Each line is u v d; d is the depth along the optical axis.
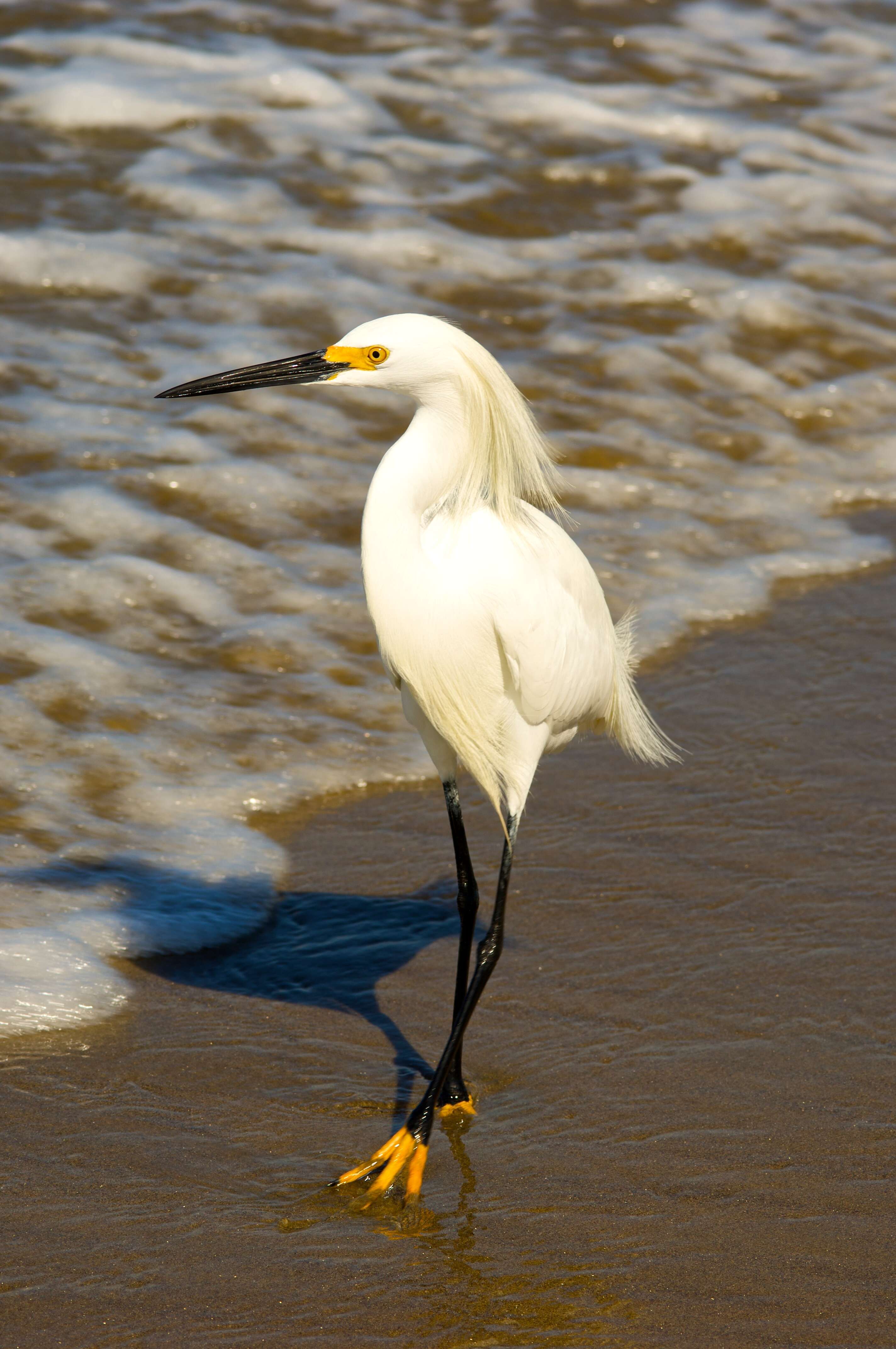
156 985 7.76
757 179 18.52
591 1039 7.31
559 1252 5.85
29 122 17.50
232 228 16.16
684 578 12.17
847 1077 6.95
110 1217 6.04
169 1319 5.48
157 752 9.70
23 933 7.91
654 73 20.70
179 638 10.88
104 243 15.50
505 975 7.84
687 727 10.28
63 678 10.20
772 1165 6.35
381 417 13.98
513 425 6.68
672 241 17.17
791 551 12.68
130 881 8.55
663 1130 6.61
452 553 6.72
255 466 12.85
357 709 10.44
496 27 21.34
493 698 7.08
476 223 16.97
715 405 14.69
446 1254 5.85
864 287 16.80
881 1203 6.11
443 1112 6.76
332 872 8.88
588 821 9.30
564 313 15.70
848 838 9.03
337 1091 6.98
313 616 11.30
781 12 22.98
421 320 6.45
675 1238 5.91
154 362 13.98
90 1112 6.72
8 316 14.37
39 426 12.90
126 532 11.84
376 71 19.64
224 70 18.92
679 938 8.11
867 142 19.67
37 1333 5.38
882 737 10.16
